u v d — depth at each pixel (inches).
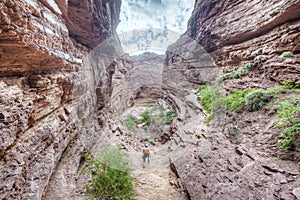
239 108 202.2
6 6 48.1
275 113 159.0
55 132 96.2
